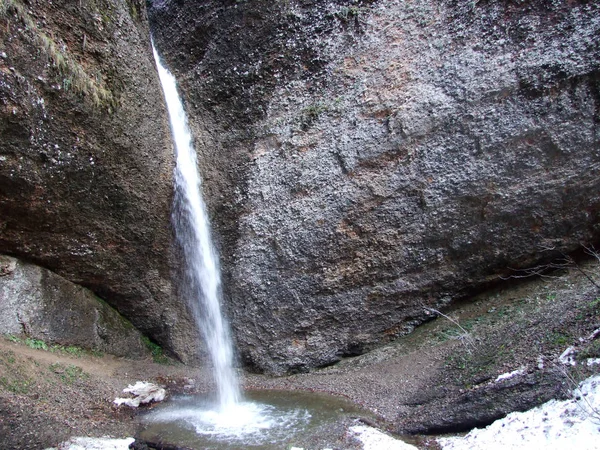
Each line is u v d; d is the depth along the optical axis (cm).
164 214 607
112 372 563
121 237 577
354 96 605
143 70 575
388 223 569
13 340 506
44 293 546
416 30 592
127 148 544
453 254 564
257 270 616
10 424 380
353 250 582
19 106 438
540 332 423
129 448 390
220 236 643
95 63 510
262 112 655
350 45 624
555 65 501
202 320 641
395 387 496
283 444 392
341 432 411
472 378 420
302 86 642
